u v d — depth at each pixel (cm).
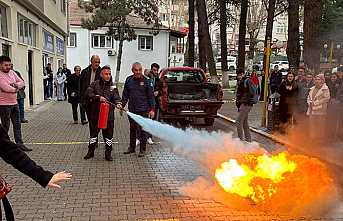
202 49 2355
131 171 679
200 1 2320
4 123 755
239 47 2466
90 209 499
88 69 823
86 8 3575
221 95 1167
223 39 2678
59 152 819
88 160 755
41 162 735
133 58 4153
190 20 2425
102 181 619
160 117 1151
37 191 566
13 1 1327
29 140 940
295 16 1511
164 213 486
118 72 3816
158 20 3831
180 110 1139
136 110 786
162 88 1130
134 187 589
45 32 2006
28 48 1588
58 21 2459
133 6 3584
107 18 3406
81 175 651
